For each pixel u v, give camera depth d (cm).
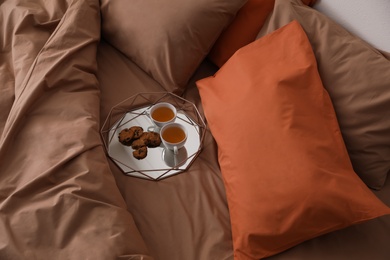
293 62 94
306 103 89
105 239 76
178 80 118
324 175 79
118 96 117
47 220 78
